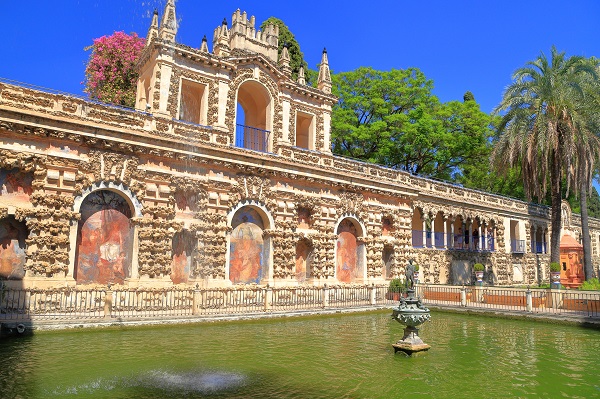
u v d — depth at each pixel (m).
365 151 56.84
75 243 24.78
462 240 53.19
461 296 33.34
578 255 48.78
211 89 32.25
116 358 16.02
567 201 68.75
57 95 25.14
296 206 35.03
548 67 38.84
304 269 36.12
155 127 28.72
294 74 57.47
